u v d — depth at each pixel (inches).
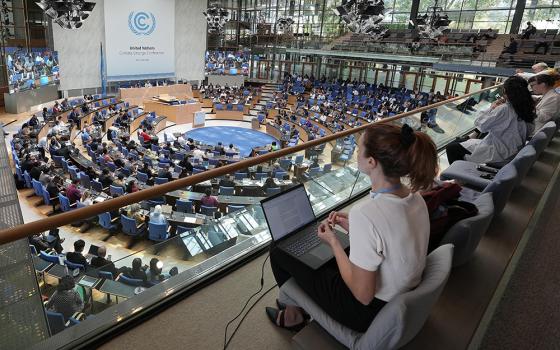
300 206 84.6
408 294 48.5
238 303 85.7
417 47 757.3
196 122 750.5
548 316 72.4
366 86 943.7
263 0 1050.7
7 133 506.0
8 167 325.1
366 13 373.4
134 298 84.0
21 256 79.5
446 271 53.2
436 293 50.1
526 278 84.4
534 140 132.3
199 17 900.6
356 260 51.4
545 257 92.9
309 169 138.9
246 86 1039.0
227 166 92.0
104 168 382.0
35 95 649.0
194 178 83.7
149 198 75.8
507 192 106.9
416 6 890.1
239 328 78.2
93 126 555.2
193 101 776.9
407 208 52.2
